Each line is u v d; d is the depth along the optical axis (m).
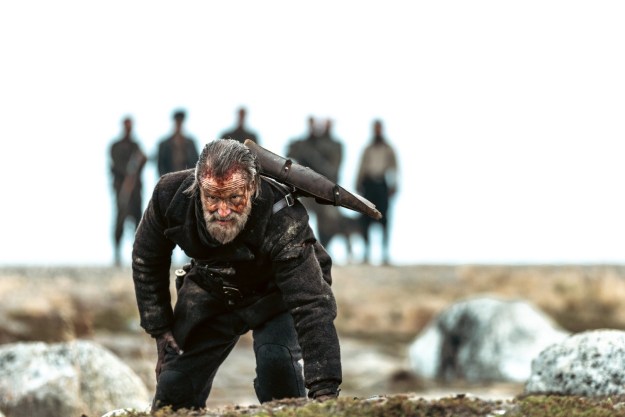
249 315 14.21
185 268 14.56
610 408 13.56
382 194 55.28
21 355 23.48
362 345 44.75
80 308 43.72
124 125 53.38
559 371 18.17
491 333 39.31
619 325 48.84
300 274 13.45
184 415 13.39
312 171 13.79
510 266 59.59
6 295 43.66
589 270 59.62
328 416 12.68
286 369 14.22
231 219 12.97
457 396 13.44
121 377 23.80
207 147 13.05
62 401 23.00
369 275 56.34
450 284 55.62
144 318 14.29
